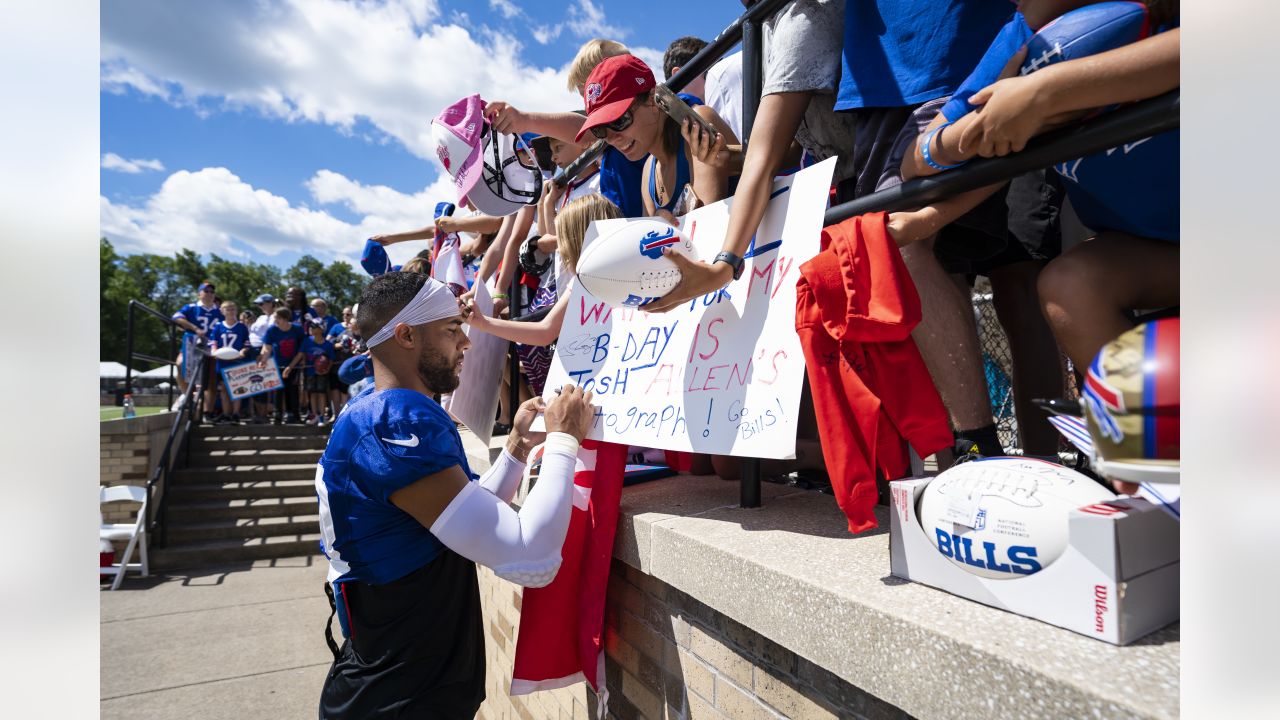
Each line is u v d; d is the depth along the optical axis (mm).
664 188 2162
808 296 1272
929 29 1392
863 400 1215
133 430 8523
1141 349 649
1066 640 789
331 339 11812
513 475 2061
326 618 6152
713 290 1480
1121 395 650
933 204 1251
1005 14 1403
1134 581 780
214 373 11672
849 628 974
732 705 1378
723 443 1504
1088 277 1021
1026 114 946
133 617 6207
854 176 1852
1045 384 1682
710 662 1454
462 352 1920
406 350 1823
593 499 1770
